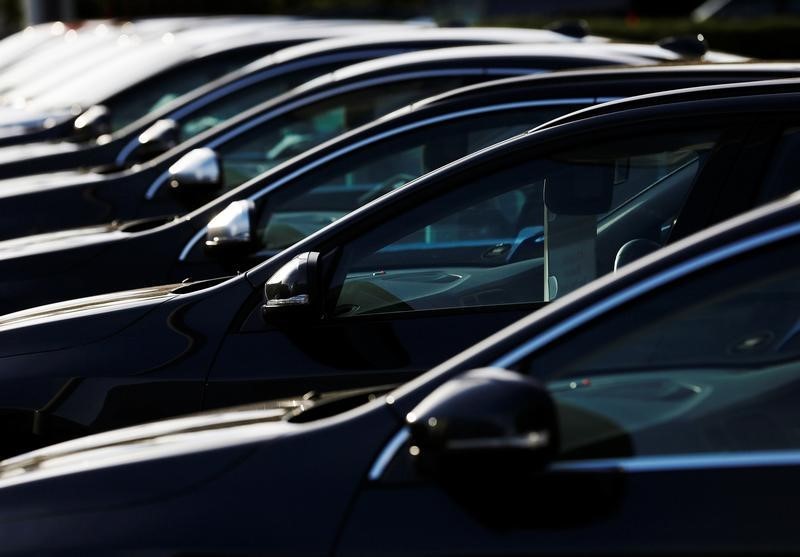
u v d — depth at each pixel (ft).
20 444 27.40
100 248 35.53
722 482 16.22
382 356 26.30
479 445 15.67
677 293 17.21
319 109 43.11
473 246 27.09
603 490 16.24
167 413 26.86
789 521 15.70
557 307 17.67
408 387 17.93
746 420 16.98
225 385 26.66
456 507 16.40
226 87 53.06
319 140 43.29
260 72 52.60
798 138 25.80
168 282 34.88
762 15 230.68
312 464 17.49
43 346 27.91
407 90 42.32
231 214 32.40
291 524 16.87
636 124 26.84
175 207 44.47
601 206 26.86
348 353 26.43
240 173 43.73
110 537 17.44
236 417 20.74
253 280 27.91
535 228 27.04
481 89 33.40
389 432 17.43
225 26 83.30
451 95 33.50
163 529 17.30
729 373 17.20
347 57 52.08
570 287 26.84
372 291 27.02
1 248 37.04
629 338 17.15
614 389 17.07
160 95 62.64
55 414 27.20
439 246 27.07
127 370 27.25
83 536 17.58
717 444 16.76
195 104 53.21
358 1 258.98
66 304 30.35
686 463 16.51
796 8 229.66
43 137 64.90
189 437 19.65
